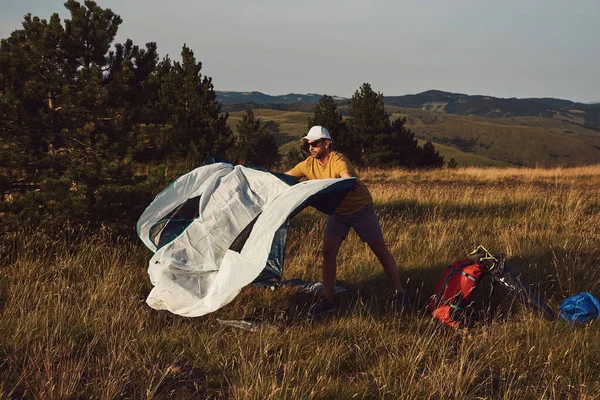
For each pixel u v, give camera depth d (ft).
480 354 11.76
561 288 15.92
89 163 19.86
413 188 46.37
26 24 21.79
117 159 20.88
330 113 94.68
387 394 10.00
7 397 9.23
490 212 30.01
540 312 13.64
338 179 13.35
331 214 14.26
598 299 15.55
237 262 12.60
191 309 12.85
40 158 20.22
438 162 104.88
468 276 13.80
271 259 15.53
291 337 12.00
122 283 15.12
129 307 13.56
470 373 10.66
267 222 12.78
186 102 64.08
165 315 13.74
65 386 9.55
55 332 11.44
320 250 20.48
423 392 10.12
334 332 12.81
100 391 9.64
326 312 14.15
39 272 15.62
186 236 15.17
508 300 15.06
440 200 33.68
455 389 10.08
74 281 15.51
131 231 18.98
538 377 11.01
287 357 11.49
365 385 10.24
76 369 10.07
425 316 14.30
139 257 17.85
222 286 12.57
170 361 11.20
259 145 107.14
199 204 15.74
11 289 13.93
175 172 21.40
